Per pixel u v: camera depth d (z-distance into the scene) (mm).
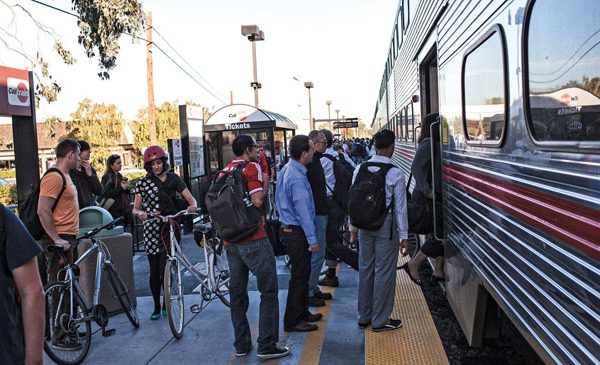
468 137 3736
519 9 2504
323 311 5617
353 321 5285
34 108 5246
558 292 2115
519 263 2615
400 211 4621
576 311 1946
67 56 11375
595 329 1790
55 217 4730
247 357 4539
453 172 4348
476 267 3564
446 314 5434
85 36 12359
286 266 7676
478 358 4398
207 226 5672
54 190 4641
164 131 37562
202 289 5703
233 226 4195
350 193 4719
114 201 8445
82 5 12047
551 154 2162
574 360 1976
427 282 6488
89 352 4793
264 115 13148
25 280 2027
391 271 4730
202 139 12188
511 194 2727
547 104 2193
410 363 4105
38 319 2045
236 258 4414
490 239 3182
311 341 4809
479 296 3596
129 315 5258
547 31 2176
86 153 6418
